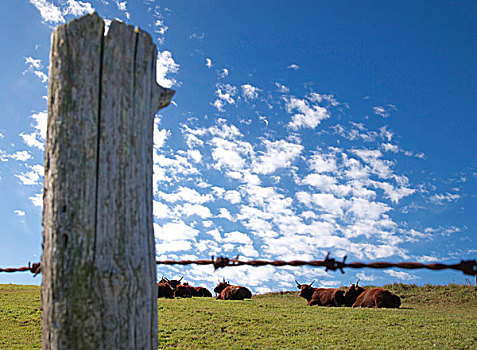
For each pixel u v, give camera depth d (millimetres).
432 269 4059
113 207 2639
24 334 12352
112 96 2756
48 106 2754
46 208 2654
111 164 2680
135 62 2875
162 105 3123
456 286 25016
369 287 28266
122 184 2682
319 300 22812
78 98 2701
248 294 25016
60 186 2609
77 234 2564
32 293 21266
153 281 2789
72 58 2742
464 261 3941
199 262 5008
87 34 2779
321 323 14648
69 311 2477
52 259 2555
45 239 2633
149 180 2865
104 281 2525
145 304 2652
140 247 2688
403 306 21875
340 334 12797
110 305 2518
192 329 13359
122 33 2859
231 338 12305
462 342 11398
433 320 15062
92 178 2635
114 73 2787
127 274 2584
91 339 2459
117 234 2617
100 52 2787
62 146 2648
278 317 15812
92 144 2670
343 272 4453
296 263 4617
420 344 11250
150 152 2916
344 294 22938
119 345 2502
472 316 16344
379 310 18766
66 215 2584
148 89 2928
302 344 11500
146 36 2969
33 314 15078
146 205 2793
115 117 2740
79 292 2498
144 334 2615
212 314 16281
